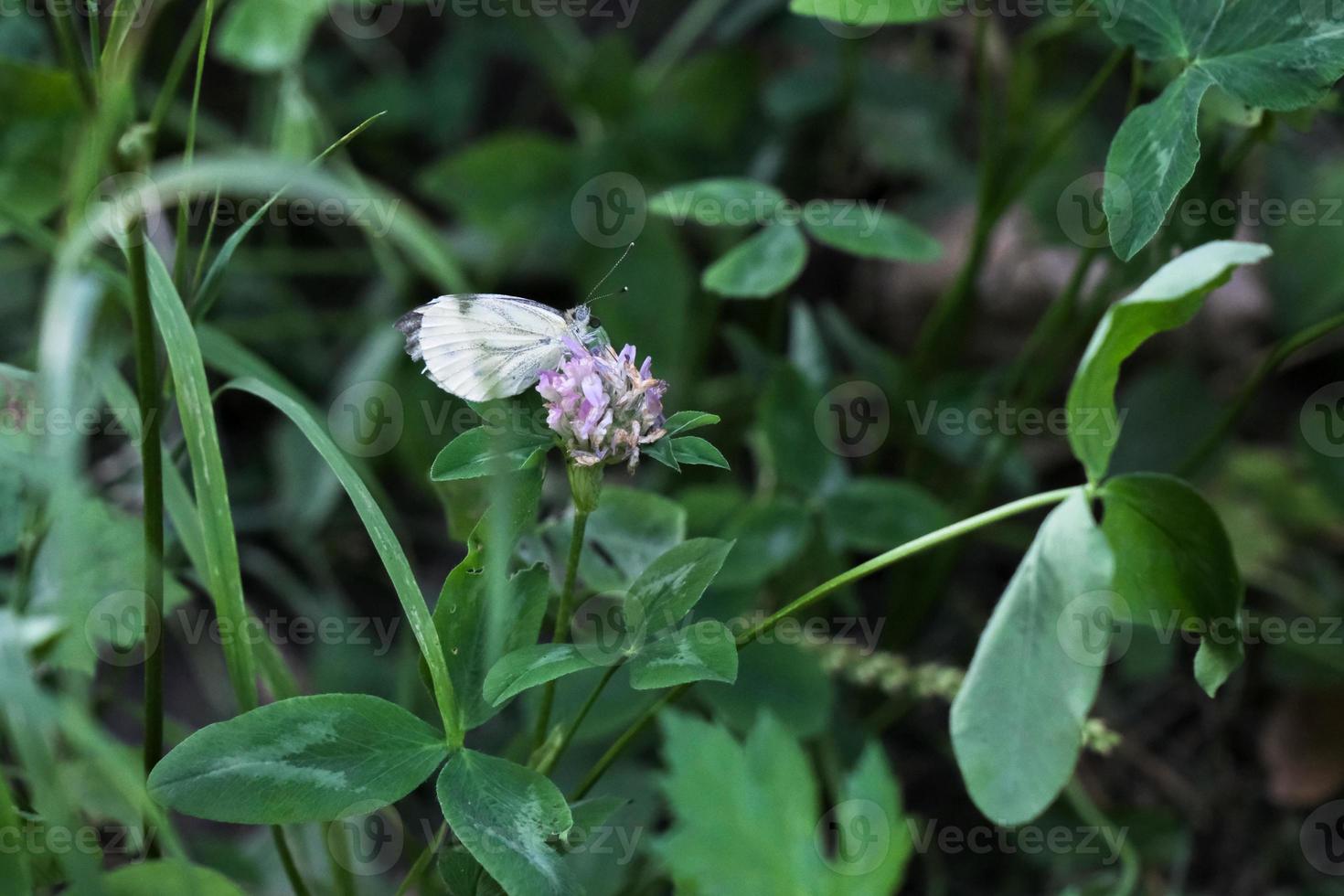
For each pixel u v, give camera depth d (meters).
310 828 0.70
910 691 0.73
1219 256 0.63
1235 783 0.78
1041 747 0.63
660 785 0.62
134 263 0.63
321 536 0.84
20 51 0.74
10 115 0.69
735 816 0.62
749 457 0.86
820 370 0.77
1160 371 0.87
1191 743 0.78
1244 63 0.66
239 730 0.62
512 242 0.88
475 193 0.87
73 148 0.69
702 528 0.73
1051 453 0.88
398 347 0.79
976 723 0.64
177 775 0.62
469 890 0.63
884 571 0.83
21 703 0.61
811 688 0.71
